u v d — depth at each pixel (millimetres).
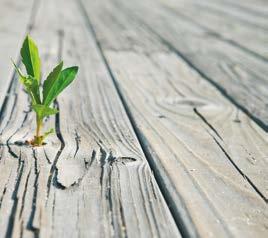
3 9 1398
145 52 964
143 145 507
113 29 1192
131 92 688
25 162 442
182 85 745
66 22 1246
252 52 1010
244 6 1862
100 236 348
